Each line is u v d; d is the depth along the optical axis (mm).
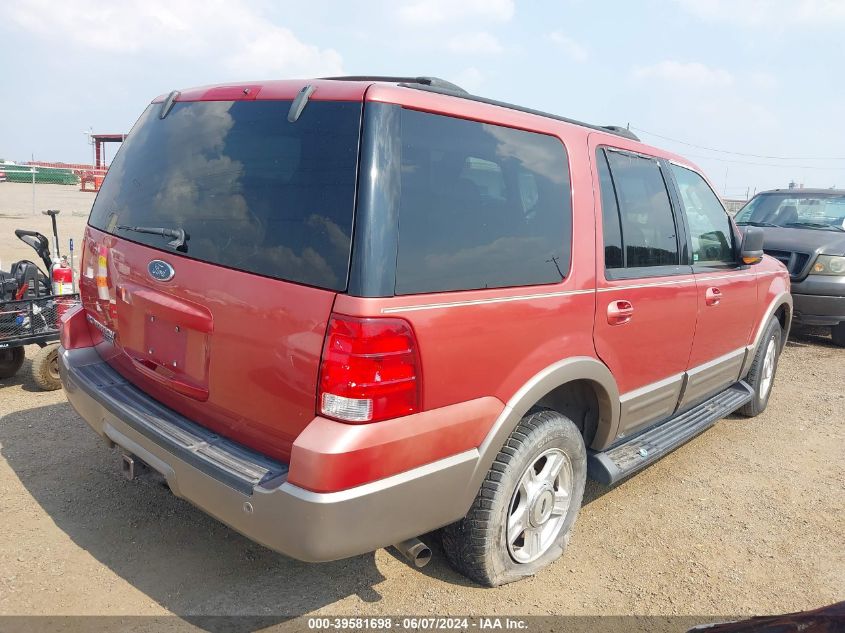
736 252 4695
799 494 4270
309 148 2359
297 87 2506
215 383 2535
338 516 2156
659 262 3717
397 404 2248
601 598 3016
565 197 3039
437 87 2650
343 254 2193
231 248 2467
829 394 6523
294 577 2994
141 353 2910
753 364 5312
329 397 2168
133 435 2740
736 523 3830
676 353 3875
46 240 5473
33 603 2695
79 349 3371
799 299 8297
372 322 2154
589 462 3469
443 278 2404
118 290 2990
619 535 3604
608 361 3256
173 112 2996
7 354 5344
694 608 3002
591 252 3123
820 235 8594
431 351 2330
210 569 3012
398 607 2822
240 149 2570
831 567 3426
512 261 2705
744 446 5047
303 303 2232
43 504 3473
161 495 3648
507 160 2773
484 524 2760
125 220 2984
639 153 3705
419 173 2385
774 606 3066
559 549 3223
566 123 3227
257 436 2461
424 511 2428
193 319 2564
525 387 2748
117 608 2703
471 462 2551
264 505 2211
